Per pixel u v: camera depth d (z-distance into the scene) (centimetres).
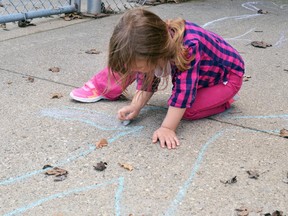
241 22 572
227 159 246
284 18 603
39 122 283
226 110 307
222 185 223
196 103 283
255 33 519
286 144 264
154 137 262
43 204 207
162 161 242
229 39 490
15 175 228
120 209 204
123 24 228
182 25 251
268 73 386
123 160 242
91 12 580
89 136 267
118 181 224
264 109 311
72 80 359
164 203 209
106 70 310
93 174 229
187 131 275
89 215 200
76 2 575
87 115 295
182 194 215
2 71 372
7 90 333
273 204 210
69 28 520
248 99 327
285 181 227
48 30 508
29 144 256
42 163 238
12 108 302
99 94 316
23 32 494
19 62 396
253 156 250
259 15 616
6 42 455
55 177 226
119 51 226
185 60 245
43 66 387
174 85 260
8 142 258
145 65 230
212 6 669
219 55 276
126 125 281
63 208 204
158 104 313
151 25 226
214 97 286
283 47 467
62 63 397
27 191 216
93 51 430
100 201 209
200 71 272
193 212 203
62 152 249
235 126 284
